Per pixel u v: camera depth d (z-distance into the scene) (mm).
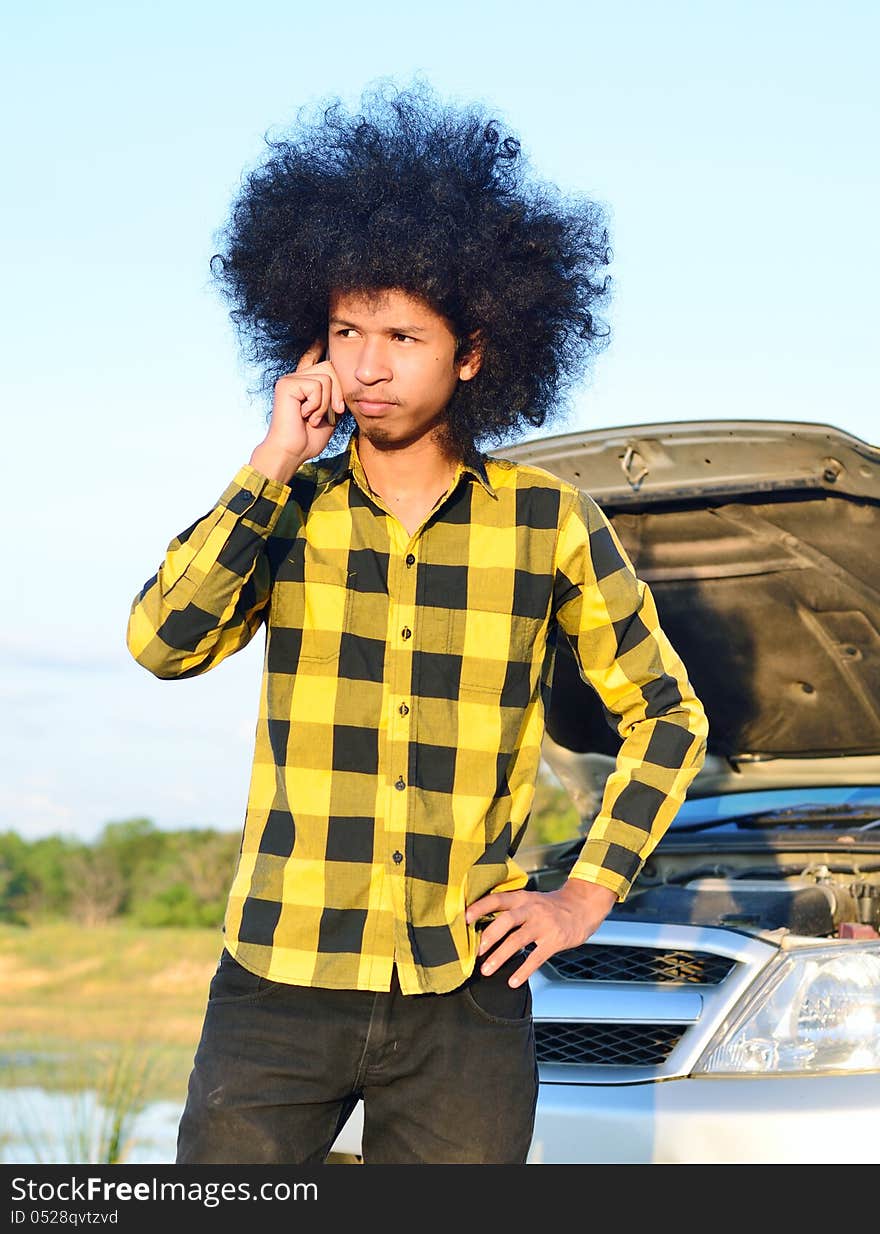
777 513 3645
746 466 3477
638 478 3586
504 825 1964
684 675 2121
